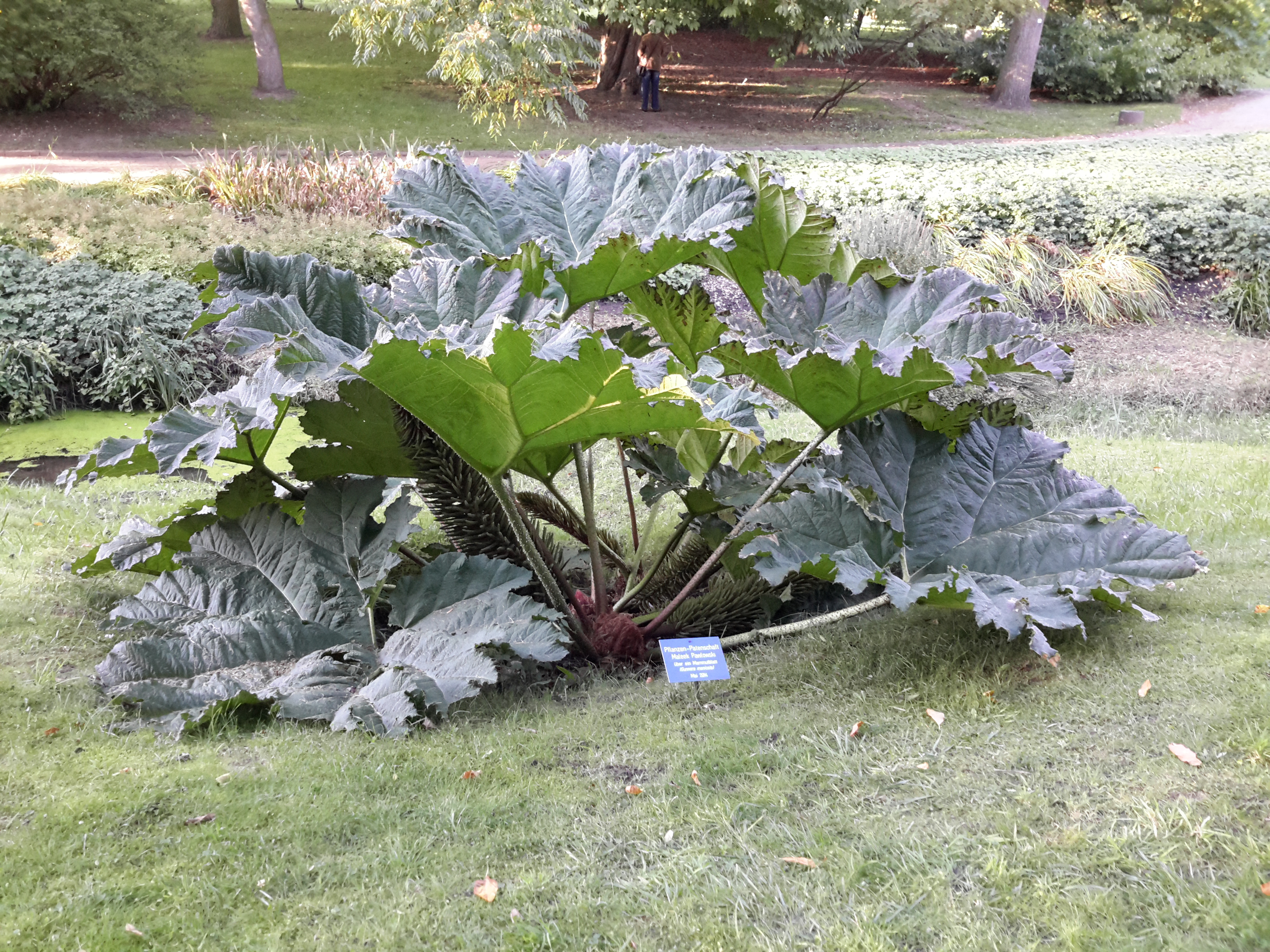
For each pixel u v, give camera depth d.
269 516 3.84
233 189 11.52
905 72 29.86
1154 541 3.59
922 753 2.93
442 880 2.42
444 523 4.14
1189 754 2.75
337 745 3.06
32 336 8.04
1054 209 11.40
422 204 4.34
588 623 4.13
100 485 5.97
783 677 3.55
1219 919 2.15
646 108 22.95
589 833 2.62
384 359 3.11
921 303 3.87
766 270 4.53
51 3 16.86
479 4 15.52
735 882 2.39
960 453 3.91
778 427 7.18
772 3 21.41
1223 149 16.42
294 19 29.14
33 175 12.41
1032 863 2.39
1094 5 28.14
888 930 2.21
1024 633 3.57
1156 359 9.30
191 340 8.41
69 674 3.45
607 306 9.98
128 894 2.35
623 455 4.79
